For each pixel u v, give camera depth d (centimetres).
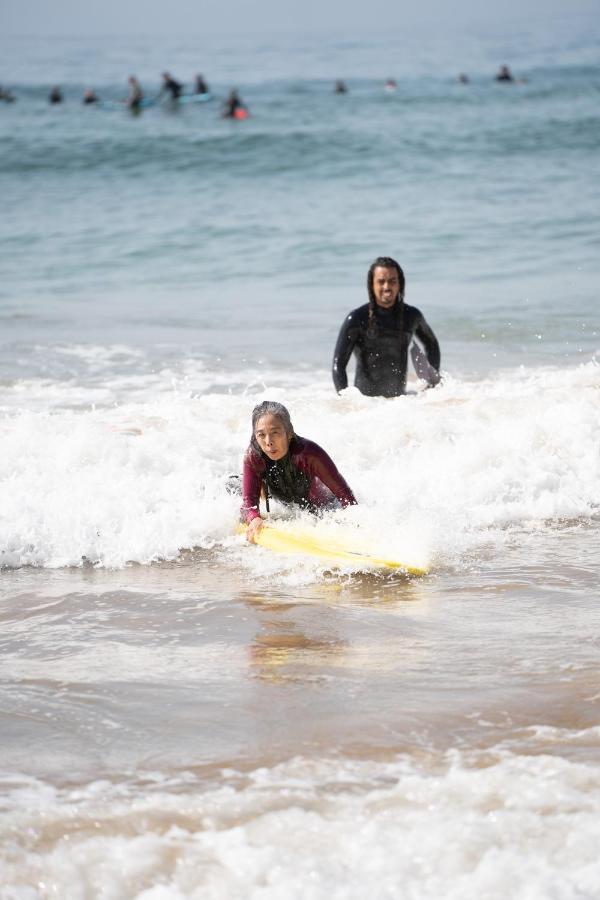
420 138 9331
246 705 1097
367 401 2427
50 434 2058
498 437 2048
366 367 2688
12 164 8350
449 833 842
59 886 804
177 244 5428
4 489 1795
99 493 1780
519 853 815
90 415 2281
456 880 789
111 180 7781
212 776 952
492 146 8906
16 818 884
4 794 925
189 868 819
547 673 1158
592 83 15625
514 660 1198
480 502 1811
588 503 1827
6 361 3156
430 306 3853
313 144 8956
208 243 5450
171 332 3588
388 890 782
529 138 9269
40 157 8588
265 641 1280
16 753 1002
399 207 6412
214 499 1781
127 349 3331
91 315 3884
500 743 995
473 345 3284
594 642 1248
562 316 3656
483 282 4322
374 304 2625
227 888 794
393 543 1608
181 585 1498
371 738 1013
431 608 1384
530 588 1452
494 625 1315
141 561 1608
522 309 3778
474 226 5694
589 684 1125
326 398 2480
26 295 4300
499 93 14000
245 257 5097
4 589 1489
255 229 5791
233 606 1405
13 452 1962
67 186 7562
